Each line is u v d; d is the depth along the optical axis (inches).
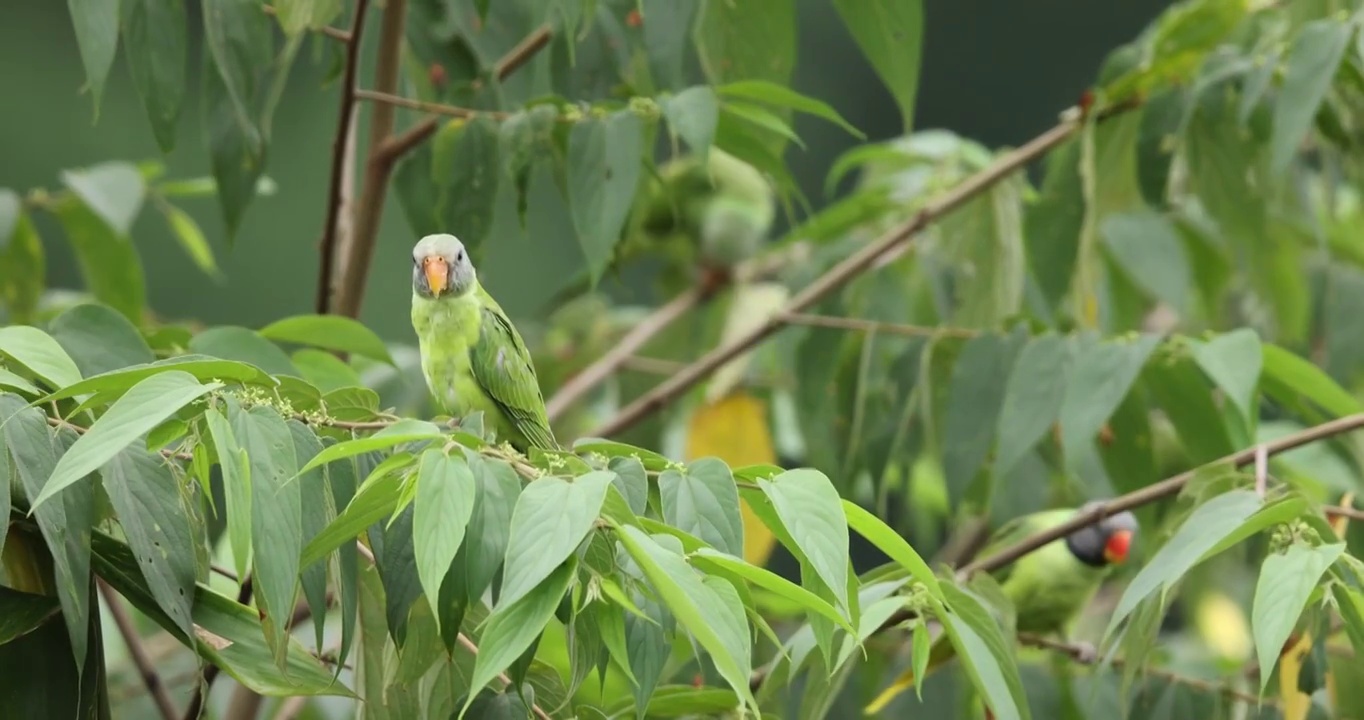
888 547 161.9
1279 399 263.1
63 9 784.3
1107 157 315.6
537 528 137.3
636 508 155.1
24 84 773.9
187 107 797.9
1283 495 187.0
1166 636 439.2
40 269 340.5
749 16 259.3
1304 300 345.4
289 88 786.8
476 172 248.5
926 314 370.3
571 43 223.1
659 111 233.9
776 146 262.2
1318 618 204.5
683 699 208.7
